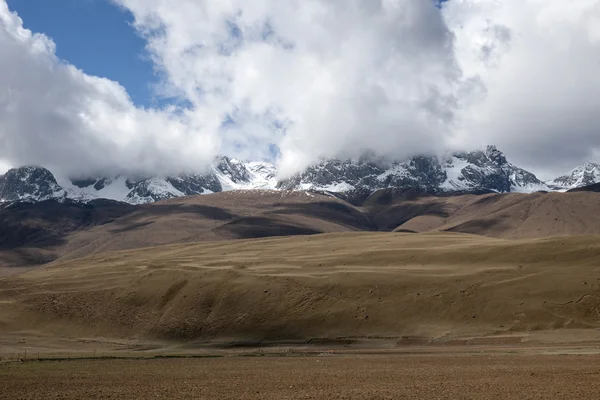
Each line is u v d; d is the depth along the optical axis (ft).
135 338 408.87
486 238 586.45
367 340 356.59
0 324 431.84
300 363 269.85
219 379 218.79
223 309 417.28
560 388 182.09
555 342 316.81
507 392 177.58
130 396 183.62
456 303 378.32
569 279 383.45
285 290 422.41
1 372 246.68
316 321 386.32
